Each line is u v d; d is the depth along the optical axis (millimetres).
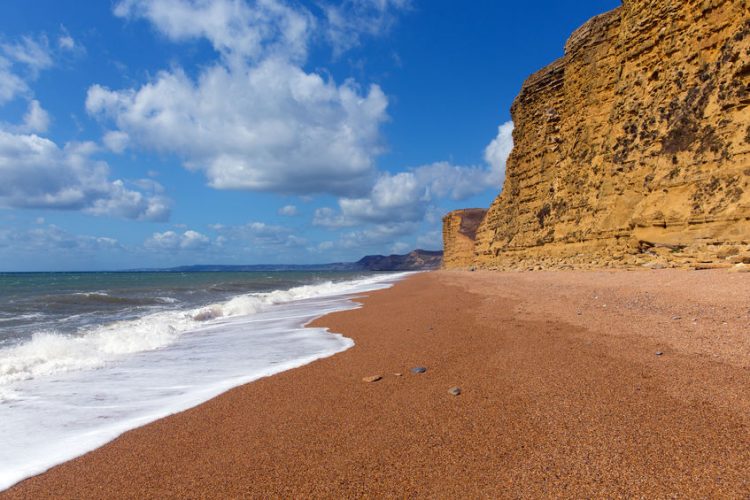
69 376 7000
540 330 8586
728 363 5469
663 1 24062
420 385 5527
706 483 2918
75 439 4398
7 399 5809
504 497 2920
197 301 24000
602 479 3057
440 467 3379
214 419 4734
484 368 6105
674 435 3643
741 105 18156
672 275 14820
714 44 20344
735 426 3744
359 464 3500
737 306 8758
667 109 22609
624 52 27312
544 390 4957
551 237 35281
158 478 3469
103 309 19422
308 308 17703
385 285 34281
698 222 18547
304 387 5758
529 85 44812
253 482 3307
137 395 5887
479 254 58562
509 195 48656
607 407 4328
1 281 56594
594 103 32969
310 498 3047
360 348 8281
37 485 3469
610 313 9891
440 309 13461
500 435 3877
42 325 13891
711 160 19000
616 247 25422
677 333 7320
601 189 28750
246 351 8781
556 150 39500
